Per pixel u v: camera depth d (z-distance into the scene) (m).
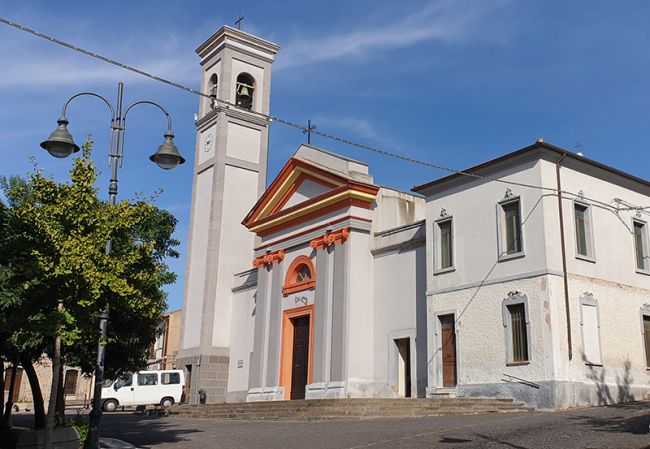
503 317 22.19
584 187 23.39
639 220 25.17
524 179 22.61
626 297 23.59
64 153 13.13
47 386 46.47
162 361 52.34
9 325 11.77
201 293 36.34
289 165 32.03
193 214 38.47
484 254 23.34
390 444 14.41
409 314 26.48
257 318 32.62
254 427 20.33
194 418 26.92
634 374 22.86
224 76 38.38
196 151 39.56
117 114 14.09
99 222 12.04
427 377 24.47
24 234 11.77
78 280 11.42
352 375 26.98
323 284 28.92
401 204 30.03
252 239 37.47
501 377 21.84
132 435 19.48
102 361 13.10
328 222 29.48
